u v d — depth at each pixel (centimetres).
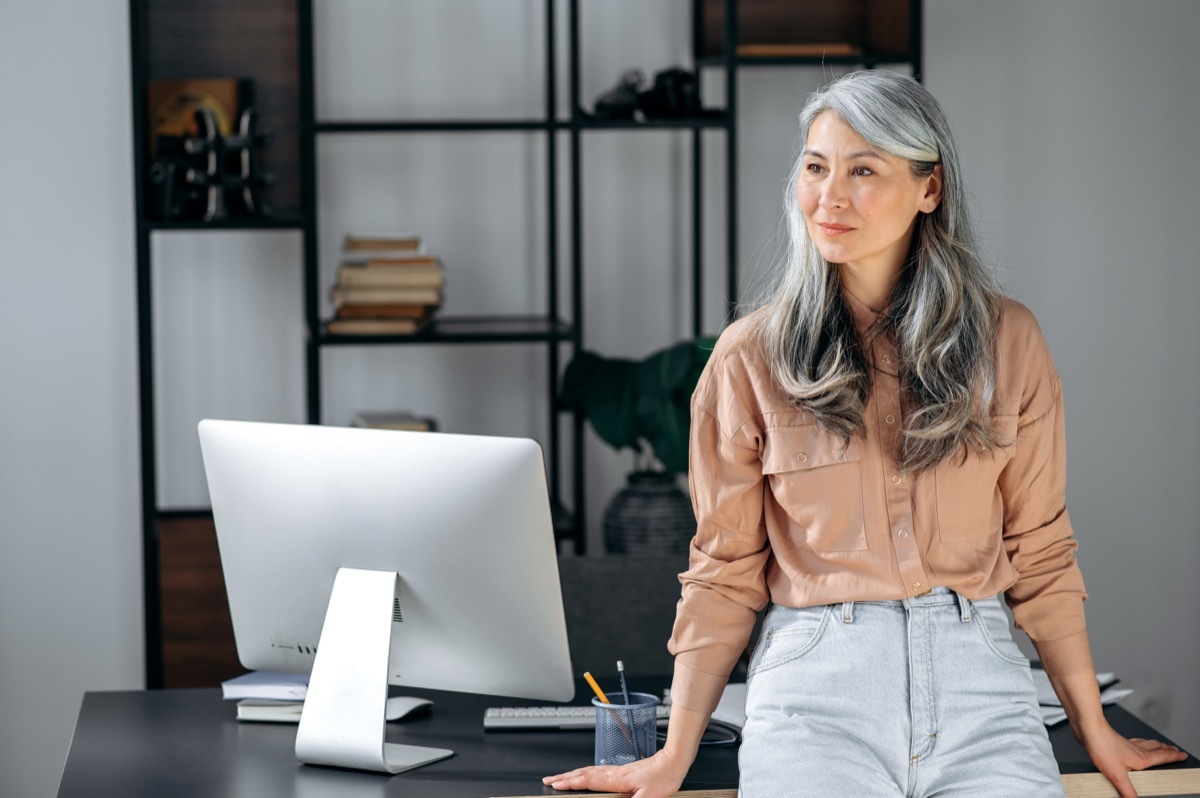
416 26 368
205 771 189
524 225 377
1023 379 176
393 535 191
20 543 368
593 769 181
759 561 181
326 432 193
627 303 381
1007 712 168
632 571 270
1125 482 392
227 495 200
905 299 175
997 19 377
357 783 185
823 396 171
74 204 361
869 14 370
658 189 380
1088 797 183
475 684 199
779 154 379
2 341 362
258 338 371
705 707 178
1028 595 183
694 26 369
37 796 374
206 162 336
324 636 193
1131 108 382
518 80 373
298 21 348
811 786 164
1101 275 386
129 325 367
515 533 186
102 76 359
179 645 347
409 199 373
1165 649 397
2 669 370
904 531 170
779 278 200
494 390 381
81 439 368
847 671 167
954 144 171
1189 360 390
